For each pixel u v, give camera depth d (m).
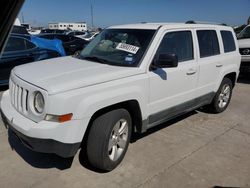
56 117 2.77
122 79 3.32
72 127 2.83
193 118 5.34
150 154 3.81
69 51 12.58
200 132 4.66
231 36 5.68
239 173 3.42
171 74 3.96
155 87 3.72
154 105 3.79
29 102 2.96
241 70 8.51
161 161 3.64
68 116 2.79
